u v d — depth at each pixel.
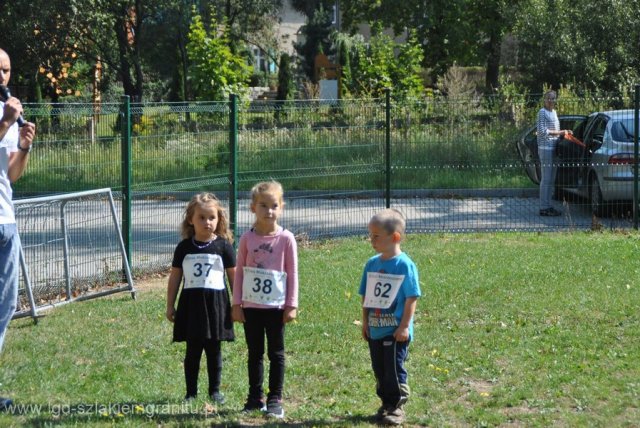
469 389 6.62
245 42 47.88
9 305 6.12
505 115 17.53
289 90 42.75
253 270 6.18
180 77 41.16
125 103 10.77
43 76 35.94
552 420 5.93
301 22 72.69
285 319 6.18
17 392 6.48
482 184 17.64
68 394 6.46
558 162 15.60
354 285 10.19
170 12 38.84
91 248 10.41
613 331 8.02
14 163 6.12
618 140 14.80
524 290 9.67
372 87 26.16
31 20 31.25
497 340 7.82
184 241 6.51
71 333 8.28
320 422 5.92
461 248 12.55
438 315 8.74
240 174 12.93
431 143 17.16
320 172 13.95
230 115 12.45
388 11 36.97
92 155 10.95
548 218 15.36
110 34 37.31
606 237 13.41
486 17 37.03
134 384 6.73
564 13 27.23
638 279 10.10
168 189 11.62
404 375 5.98
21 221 9.38
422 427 5.90
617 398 6.30
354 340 7.96
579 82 26.22
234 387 6.73
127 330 8.40
